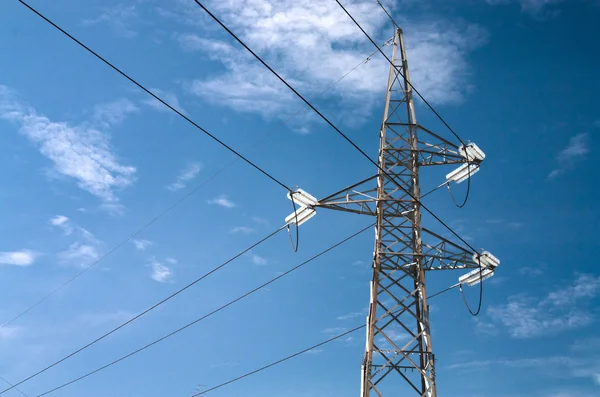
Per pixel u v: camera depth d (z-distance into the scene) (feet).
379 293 108.37
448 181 125.80
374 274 109.29
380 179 115.75
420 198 116.47
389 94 126.62
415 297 109.29
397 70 128.57
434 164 121.70
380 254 111.04
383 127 122.52
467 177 123.24
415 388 102.17
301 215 115.96
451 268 115.14
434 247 114.62
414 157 120.06
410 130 122.42
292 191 113.60
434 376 101.65
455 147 122.93
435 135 123.03
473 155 120.37
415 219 114.01
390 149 120.67
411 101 125.90
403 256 111.55
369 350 103.40
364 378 100.99
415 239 112.78
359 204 114.21
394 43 133.69
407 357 103.45
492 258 116.16
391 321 106.63
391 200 114.21
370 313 106.11
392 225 114.01
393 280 109.91
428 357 103.30
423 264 112.27
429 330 105.50
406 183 118.42
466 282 122.52
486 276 119.85
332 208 114.42
